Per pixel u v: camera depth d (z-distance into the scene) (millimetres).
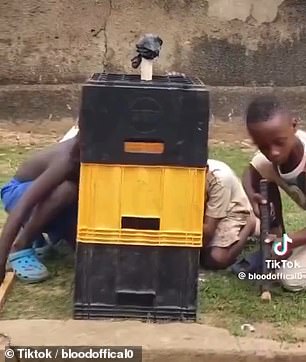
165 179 3736
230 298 4047
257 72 8047
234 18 7945
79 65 8016
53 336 3646
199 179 3738
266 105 3912
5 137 7727
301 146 4027
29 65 7996
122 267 3803
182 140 3701
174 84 3715
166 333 3695
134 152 3711
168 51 7965
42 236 4508
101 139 3693
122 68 8008
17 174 4398
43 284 4184
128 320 3816
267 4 7926
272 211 4316
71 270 4352
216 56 8000
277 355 3584
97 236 3775
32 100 7980
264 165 4180
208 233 4316
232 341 3648
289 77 8070
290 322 3838
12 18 7895
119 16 7930
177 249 3791
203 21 7938
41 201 4078
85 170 3725
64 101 7996
